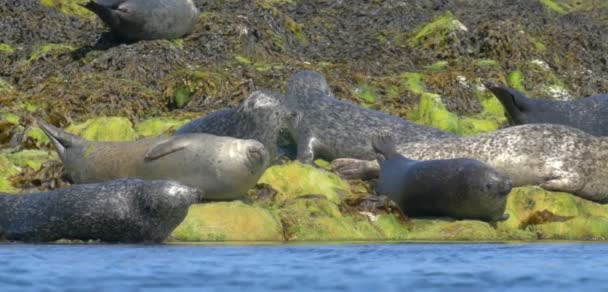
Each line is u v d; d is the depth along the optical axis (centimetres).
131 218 4841
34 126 6581
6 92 7588
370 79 8144
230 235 5025
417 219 5628
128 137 6359
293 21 9256
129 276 3659
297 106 6562
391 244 4903
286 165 5759
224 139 5394
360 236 5259
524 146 6019
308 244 4844
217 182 5334
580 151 6012
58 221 4878
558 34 9300
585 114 7069
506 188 5425
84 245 4712
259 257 4234
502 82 8425
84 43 8656
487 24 9050
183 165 5372
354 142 6488
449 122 7012
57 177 5794
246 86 7769
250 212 5138
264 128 5878
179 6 8644
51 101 7350
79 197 4878
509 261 4188
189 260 4106
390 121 6562
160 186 4816
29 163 6069
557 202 5669
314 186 5638
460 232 5350
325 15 9631
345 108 6594
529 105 7112
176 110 7556
